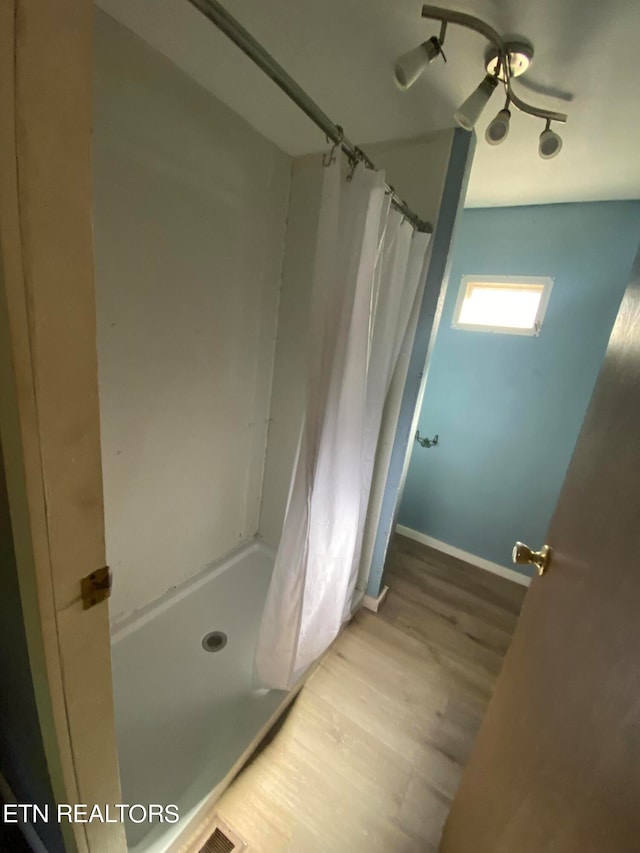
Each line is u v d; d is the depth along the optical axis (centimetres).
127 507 141
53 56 36
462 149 133
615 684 43
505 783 71
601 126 119
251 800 110
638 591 42
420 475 257
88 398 48
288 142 157
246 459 196
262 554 211
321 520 121
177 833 94
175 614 162
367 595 192
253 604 178
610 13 80
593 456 65
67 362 45
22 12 34
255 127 148
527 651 77
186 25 100
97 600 56
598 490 60
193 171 130
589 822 43
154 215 122
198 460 166
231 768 111
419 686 152
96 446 51
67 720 58
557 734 55
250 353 179
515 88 108
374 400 141
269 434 205
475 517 243
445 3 84
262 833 103
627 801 36
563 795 50
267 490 212
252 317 174
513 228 203
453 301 227
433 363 240
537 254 200
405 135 141
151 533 153
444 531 255
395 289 130
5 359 41
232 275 157
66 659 55
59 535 50
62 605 52
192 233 136
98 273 112
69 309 44
